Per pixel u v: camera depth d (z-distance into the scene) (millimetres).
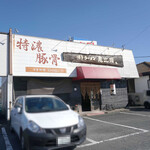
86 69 11727
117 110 13180
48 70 11008
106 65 13641
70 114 4395
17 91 10336
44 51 11164
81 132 3979
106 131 6473
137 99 17203
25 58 10438
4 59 9852
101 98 13422
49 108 4742
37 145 3562
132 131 6297
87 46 13102
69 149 4469
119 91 14586
